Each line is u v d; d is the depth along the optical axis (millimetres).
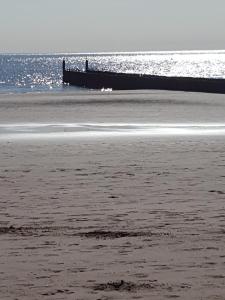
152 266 7328
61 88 100875
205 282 6637
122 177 15555
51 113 41219
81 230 9602
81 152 21172
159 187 13969
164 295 6188
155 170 16734
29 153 20984
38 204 12055
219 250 8117
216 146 22703
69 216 10820
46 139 25766
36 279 6832
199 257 7746
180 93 66750
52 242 8719
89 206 11789
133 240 8789
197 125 32594
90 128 31109
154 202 12133
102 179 15250
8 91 86812
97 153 20875
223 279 6754
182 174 15961
